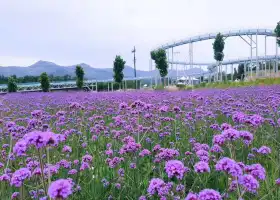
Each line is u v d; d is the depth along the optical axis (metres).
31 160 6.68
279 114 11.43
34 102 22.95
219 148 6.61
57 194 3.14
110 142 8.59
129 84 128.25
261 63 118.69
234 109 12.84
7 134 9.62
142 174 6.46
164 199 4.73
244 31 102.38
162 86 68.31
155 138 9.02
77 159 6.92
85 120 12.57
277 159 6.57
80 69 77.44
